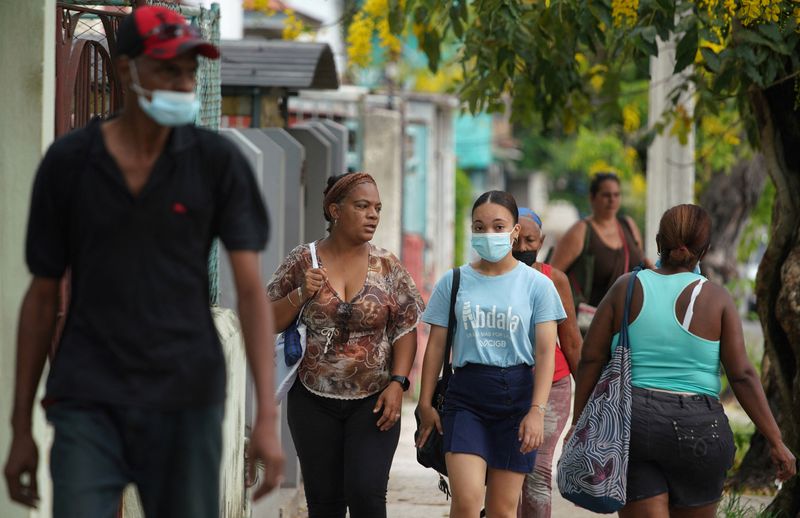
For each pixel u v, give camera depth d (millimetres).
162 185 9352
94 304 9367
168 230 9367
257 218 9648
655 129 28484
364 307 15391
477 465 14820
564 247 25516
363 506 15180
